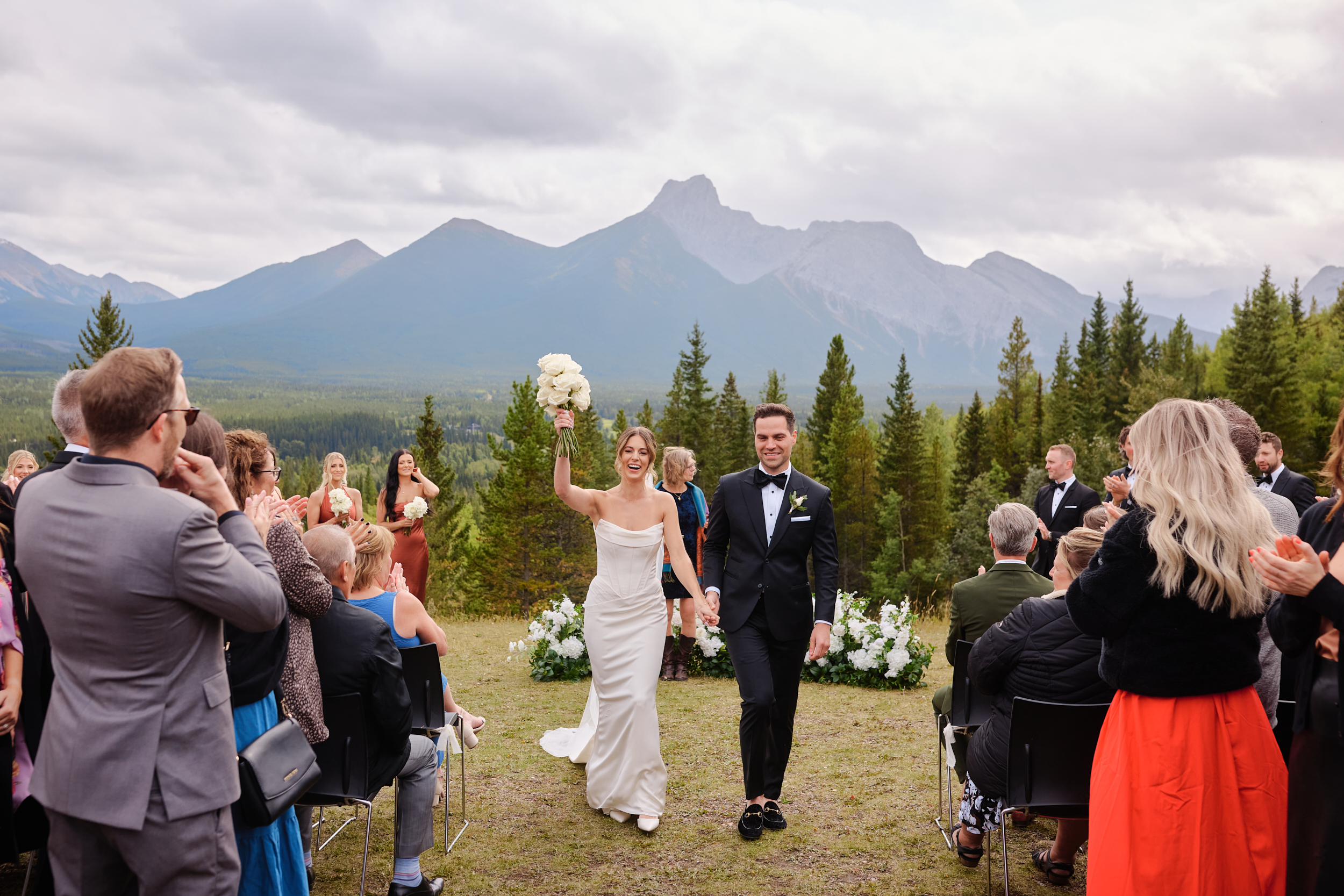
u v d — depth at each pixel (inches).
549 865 144.3
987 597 151.2
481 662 318.3
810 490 161.8
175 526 80.0
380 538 153.6
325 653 119.6
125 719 79.1
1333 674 82.4
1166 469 93.7
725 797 176.6
